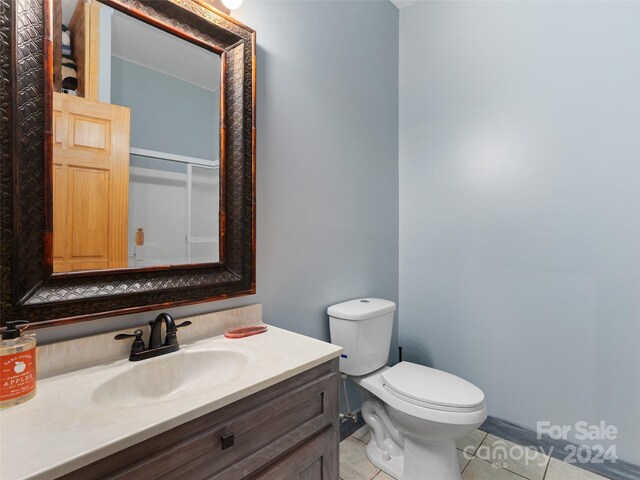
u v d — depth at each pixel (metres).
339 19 1.78
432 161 2.08
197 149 1.16
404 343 2.22
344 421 1.76
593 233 1.53
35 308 0.81
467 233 1.93
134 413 0.64
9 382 0.67
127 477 0.57
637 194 1.43
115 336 0.92
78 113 0.91
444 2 2.04
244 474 0.75
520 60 1.74
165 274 1.06
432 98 2.09
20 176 0.79
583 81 1.55
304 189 1.57
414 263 2.17
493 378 1.83
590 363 1.54
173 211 1.10
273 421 0.82
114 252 0.97
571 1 1.59
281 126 1.46
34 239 0.82
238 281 1.25
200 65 1.17
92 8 0.94
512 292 1.76
